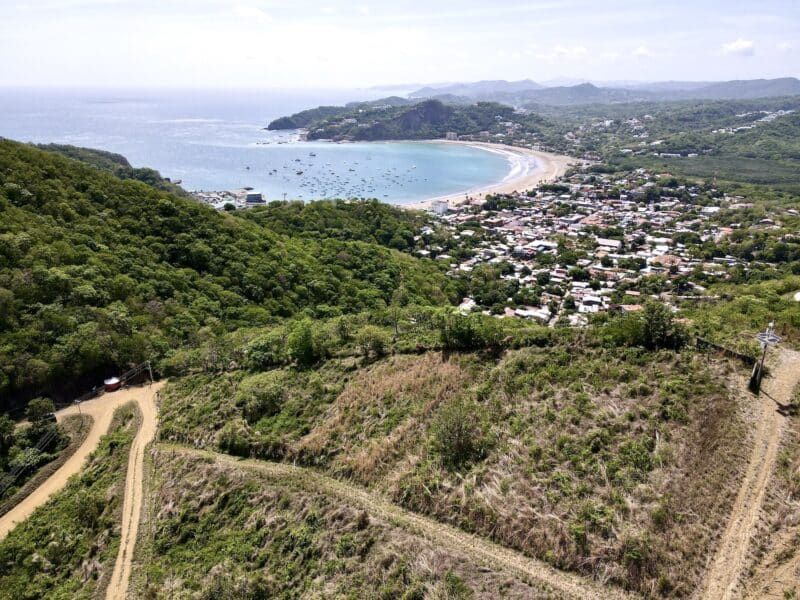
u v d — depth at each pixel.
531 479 24.42
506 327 42.91
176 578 25.75
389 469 28.05
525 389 31.75
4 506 35.03
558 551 20.95
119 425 42.12
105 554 28.30
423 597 20.42
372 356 41.88
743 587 18.61
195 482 31.38
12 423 40.03
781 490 21.92
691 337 32.62
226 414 37.91
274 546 25.47
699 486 22.48
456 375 35.59
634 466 23.94
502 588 20.05
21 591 27.98
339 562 23.16
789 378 28.66
